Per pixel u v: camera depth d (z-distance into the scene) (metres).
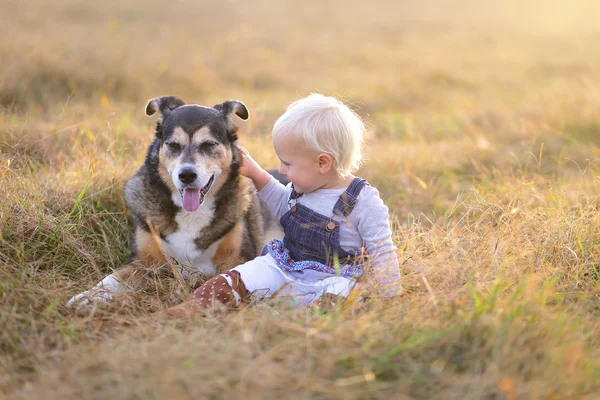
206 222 4.98
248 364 3.04
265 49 17.66
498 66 16.30
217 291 4.05
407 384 2.94
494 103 11.22
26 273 4.25
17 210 4.95
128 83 11.38
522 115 9.62
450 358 3.16
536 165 7.17
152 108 5.18
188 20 23.33
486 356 3.16
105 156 6.20
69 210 5.42
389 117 10.58
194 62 13.98
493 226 5.11
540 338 3.31
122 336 3.49
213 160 4.83
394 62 16.58
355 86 13.49
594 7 29.67
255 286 4.18
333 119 4.14
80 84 10.73
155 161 5.02
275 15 27.08
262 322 3.44
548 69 15.88
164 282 4.66
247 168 4.69
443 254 4.31
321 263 4.26
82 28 17.70
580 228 4.79
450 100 12.15
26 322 3.69
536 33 23.59
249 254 5.23
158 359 3.05
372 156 7.83
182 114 4.92
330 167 4.22
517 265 4.32
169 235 4.96
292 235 4.39
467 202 6.17
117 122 8.01
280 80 13.96
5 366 3.25
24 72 10.30
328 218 4.25
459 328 3.29
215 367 2.98
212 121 4.94
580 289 4.31
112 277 4.47
